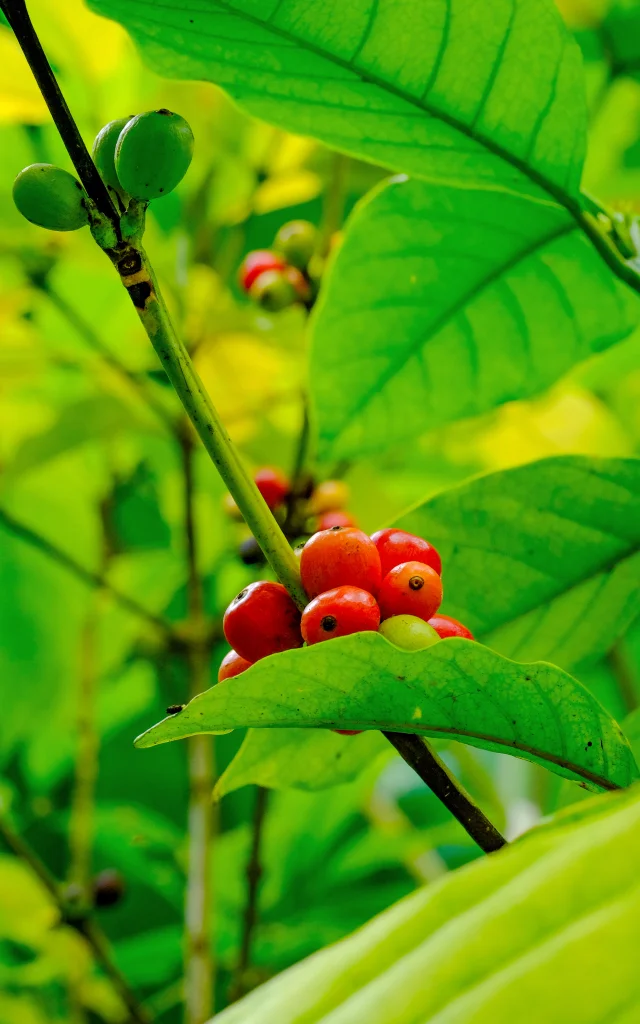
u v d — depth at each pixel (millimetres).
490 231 623
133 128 491
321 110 581
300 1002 452
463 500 593
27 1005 926
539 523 596
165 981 1222
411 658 505
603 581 602
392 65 567
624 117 1024
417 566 520
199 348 957
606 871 450
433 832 1078
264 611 521
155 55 569
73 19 844
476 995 441
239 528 931
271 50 565
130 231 496
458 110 576
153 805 1336
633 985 438
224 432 507
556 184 592
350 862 1119
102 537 1062
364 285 634
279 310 854
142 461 1162
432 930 453
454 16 557
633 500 591
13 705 1119
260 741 576
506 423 1047
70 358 987
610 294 633
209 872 797
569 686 515
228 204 988
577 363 648
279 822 1063
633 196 985
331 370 647
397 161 593
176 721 508
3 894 921
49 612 1106
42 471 1081
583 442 1055
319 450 659
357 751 584
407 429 658
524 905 449
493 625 606
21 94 797
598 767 529
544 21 558
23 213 496
